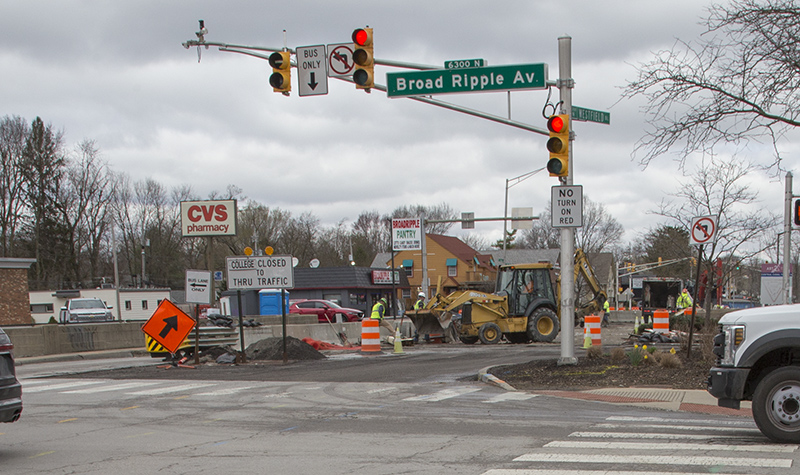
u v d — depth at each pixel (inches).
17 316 1565.0
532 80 589.3
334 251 3996.1
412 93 606.9
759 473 249.8
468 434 343.0
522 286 1196.5
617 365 589.9
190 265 3304.6
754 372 316.2
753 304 2240.4
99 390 548.1
